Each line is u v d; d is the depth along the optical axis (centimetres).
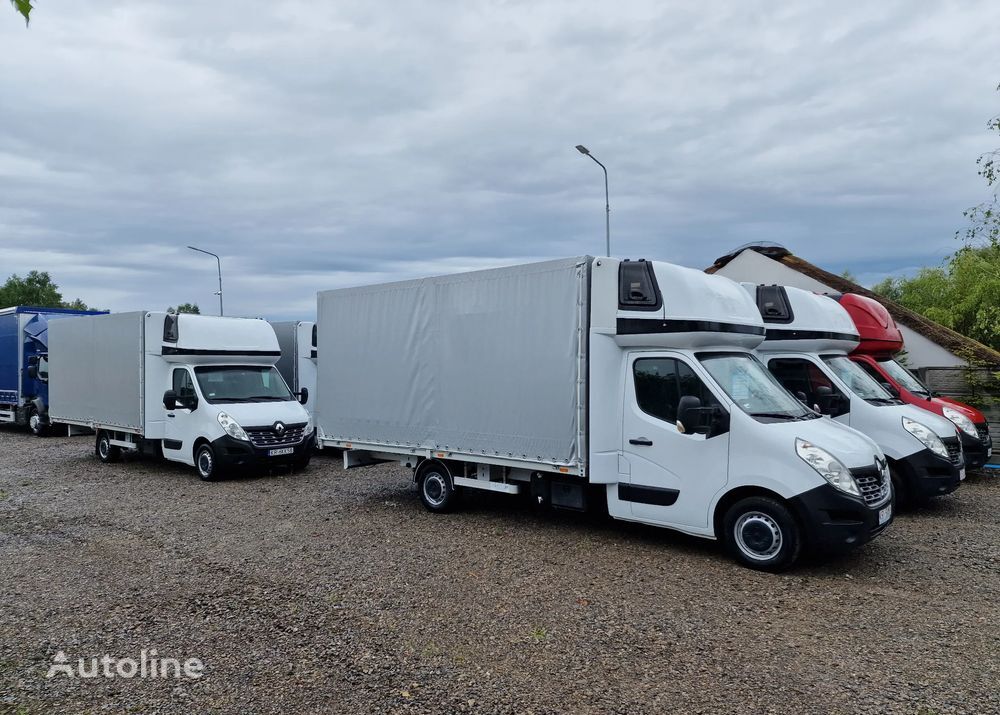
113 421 1354
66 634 519
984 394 1246
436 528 835
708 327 692
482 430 823
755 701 402
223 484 1162
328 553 729
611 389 728
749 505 645
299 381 1582
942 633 500
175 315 1268
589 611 551
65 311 2062
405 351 913
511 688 422
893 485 866
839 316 997
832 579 623
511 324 791
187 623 537
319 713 396
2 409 2078
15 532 839
